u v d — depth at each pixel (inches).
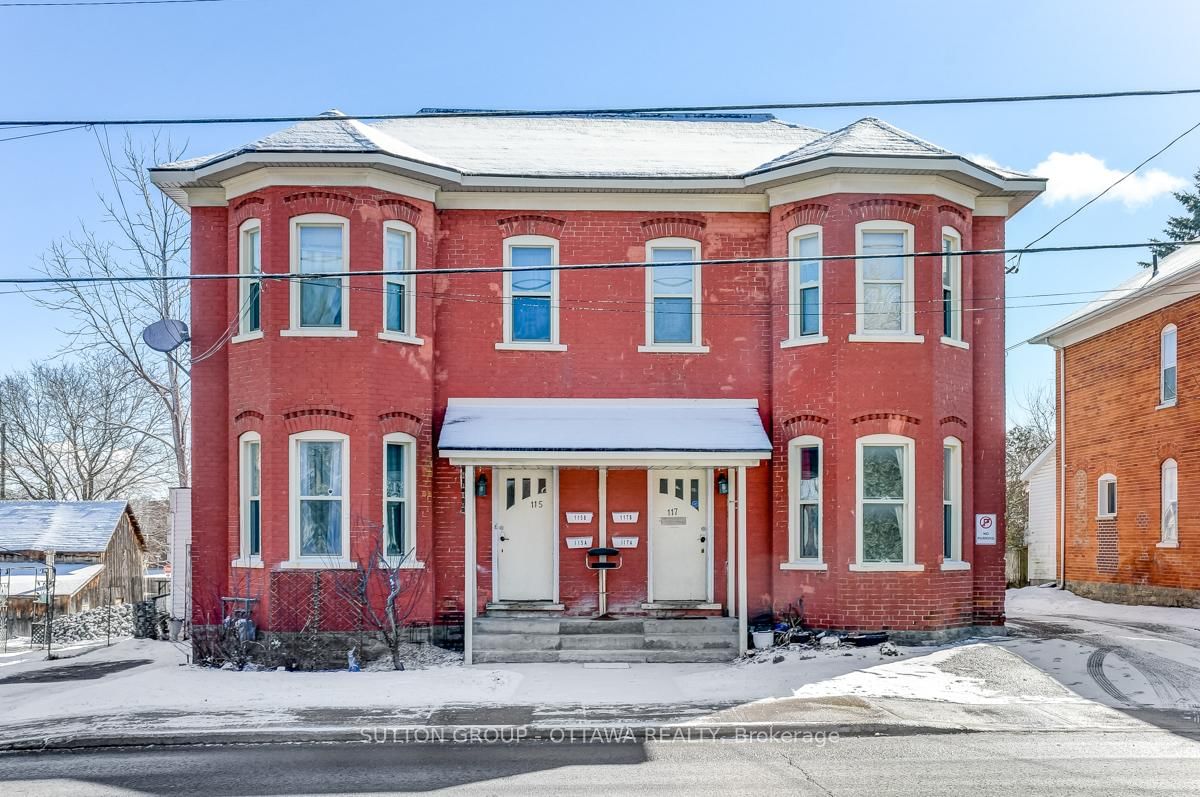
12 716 483.8
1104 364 1001.5
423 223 663.8
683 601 671.8
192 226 684.1
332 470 635.5
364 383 630.5
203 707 492.1
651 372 683.4
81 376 1753.2
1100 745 409.7
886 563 636.1
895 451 649.0
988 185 675.4
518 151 728.3
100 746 425.4
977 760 383.9
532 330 687.7
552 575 672.4
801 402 658.2
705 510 684.1
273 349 633.0
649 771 371.6
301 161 627.5
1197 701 488.1
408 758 397.1
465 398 675.4
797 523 661.3
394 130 766.5
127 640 963.3
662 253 693.9
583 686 541.0
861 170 642.8
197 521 668.7
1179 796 328.2
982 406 692.7
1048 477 1206.9
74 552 1259.8
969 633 660.7
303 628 613.3
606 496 677.9
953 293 676.1
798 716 460.4
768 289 690.2
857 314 646.5
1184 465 853.8
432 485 665.0
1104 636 654.5
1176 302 868.6
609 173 677.3
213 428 675.4
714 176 673.0
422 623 642.8
